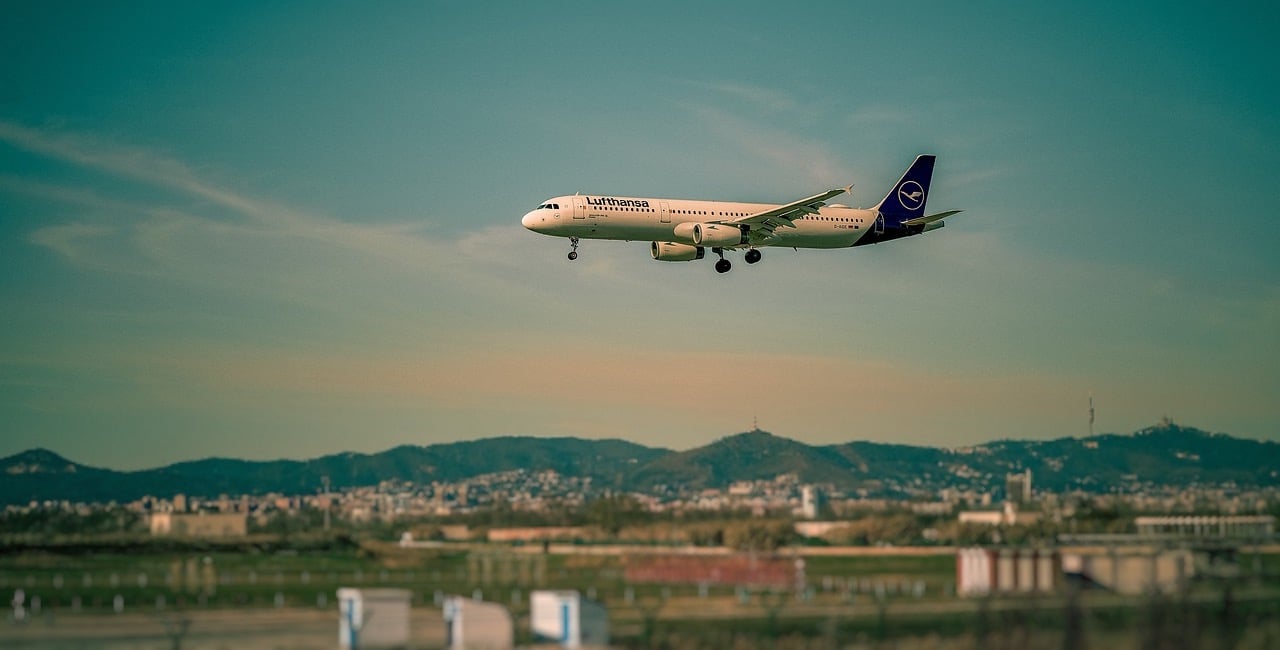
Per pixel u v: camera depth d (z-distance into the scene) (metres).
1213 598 175.25
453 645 149.00
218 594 179.88
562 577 193.88
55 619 162.62
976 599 169.88
